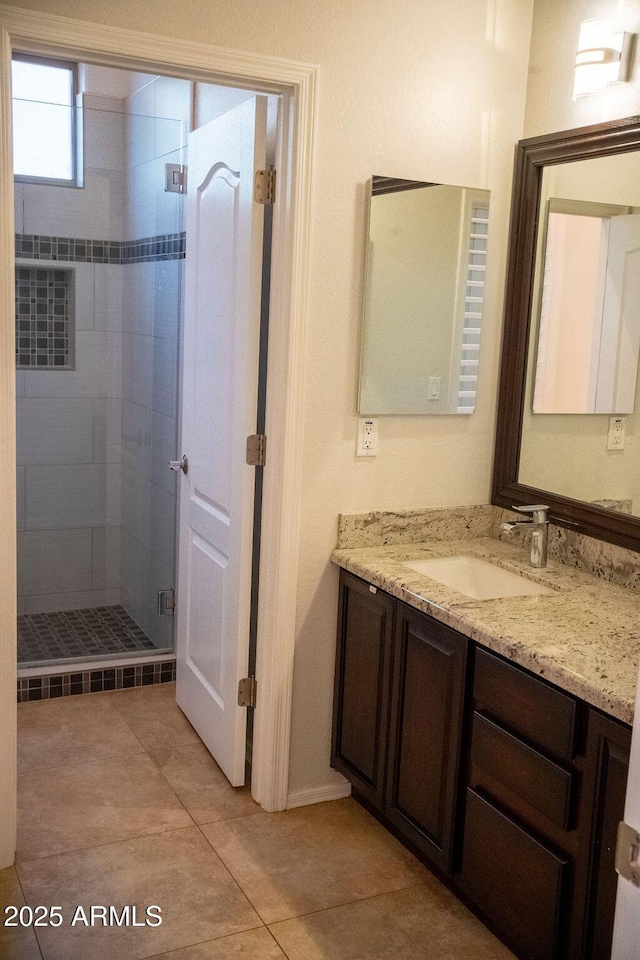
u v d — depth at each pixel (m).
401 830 2.48
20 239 3.51
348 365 2.62
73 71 4.24
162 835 2.60
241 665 2.78
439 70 2.57
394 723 2.46
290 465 2.57
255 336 2.58
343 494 2.68
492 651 2.09
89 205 3.58
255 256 2.54
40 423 3.68
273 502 2.62
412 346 2.68
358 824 2.72
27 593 3.76
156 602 3.77
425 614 2.31
